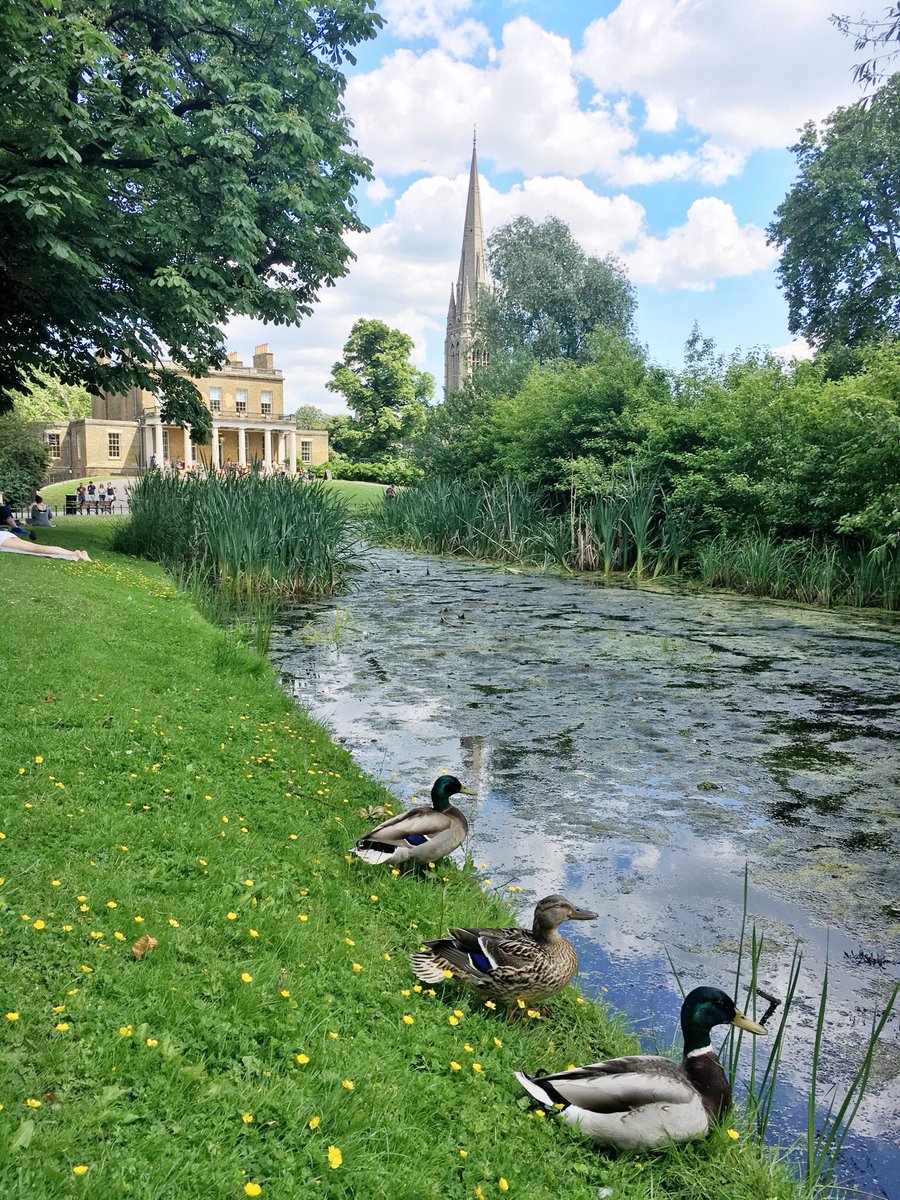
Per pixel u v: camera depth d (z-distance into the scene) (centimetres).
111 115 1470
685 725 952
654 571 2402
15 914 369
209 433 2108
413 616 1644
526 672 1191
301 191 1680
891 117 1435
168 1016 318
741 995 469
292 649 1316
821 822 698
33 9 1203
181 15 1540
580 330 4569
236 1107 277
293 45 1733
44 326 1820
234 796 595
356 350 7819
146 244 1638
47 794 516
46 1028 297
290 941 398
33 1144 242
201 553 1933
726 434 2305
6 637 888
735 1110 363
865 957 510
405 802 689
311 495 2139
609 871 607
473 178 12238
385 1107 295
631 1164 308
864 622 1625
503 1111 317
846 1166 350
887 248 3422
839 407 1877
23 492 4044
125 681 817
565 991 442
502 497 2989
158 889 427
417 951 422
